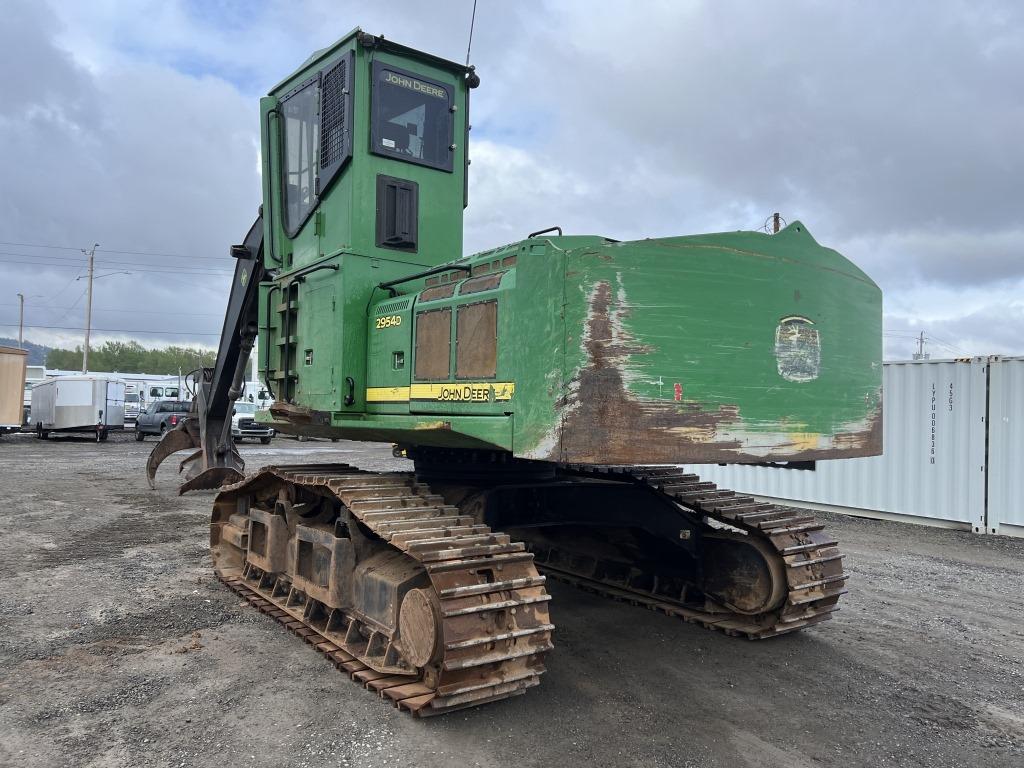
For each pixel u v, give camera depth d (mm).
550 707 4121
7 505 11164
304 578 5305
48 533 9023
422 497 4652
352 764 3436
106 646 5004
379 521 4160
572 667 4766
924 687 4551
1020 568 8062
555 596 6496
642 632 5512
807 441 4160
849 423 4414
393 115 5379
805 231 4250
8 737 3662
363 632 4660
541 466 5352
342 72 5285
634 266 3662
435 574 3713
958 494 10477
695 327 3775
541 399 3721
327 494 5078
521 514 5113
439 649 3686
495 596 3793
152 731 3744
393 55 5387
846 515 11750
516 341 3906
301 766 3412
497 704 4145
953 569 7953
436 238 5574
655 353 3672
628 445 3582
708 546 5719
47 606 5910
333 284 5207
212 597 6227
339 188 5312
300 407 5336
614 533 6531
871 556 8594
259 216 7664
